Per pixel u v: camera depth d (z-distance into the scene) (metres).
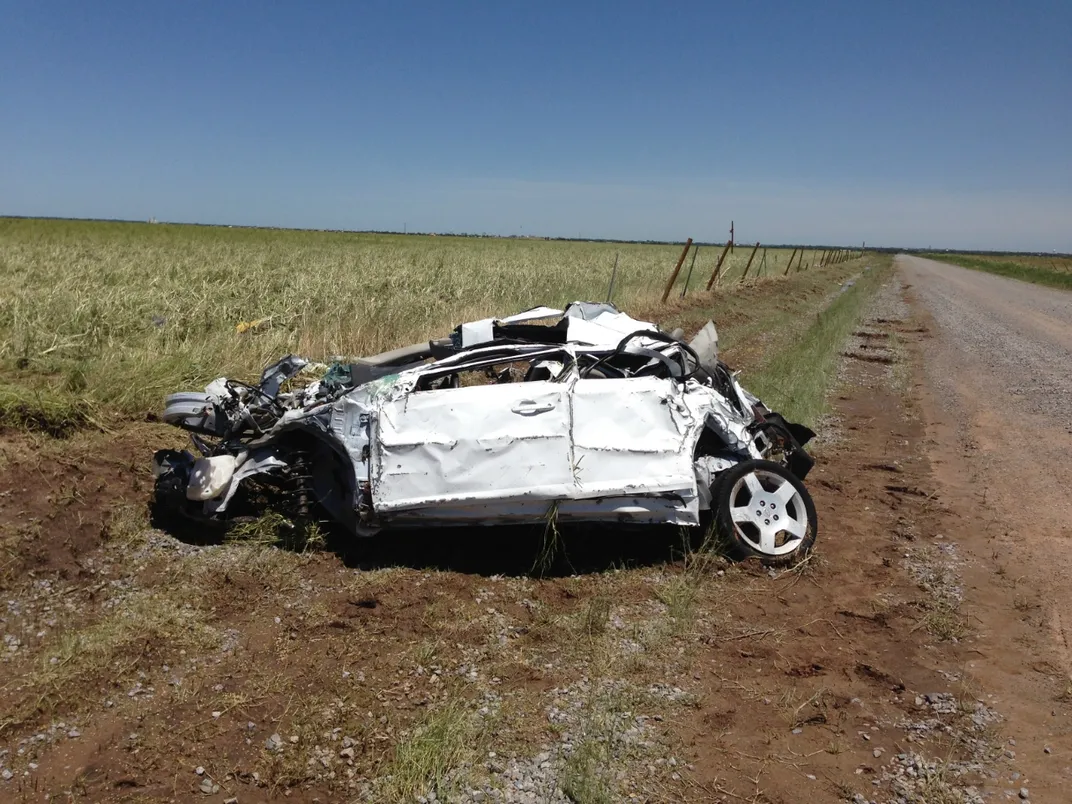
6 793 2.91
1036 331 20.22
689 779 3.20
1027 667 4.19
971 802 3.13
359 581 4.77
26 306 9.74
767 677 4.02
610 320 6.36
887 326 20.83
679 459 5.06
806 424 9.06
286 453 5.39
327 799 2.99
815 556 5.46
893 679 4.04
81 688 3.54
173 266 19.06
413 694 3.67
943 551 5.70
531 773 3.17
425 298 14.85
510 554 5.27
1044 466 7.88
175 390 7.34
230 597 4.47
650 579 5.02
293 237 59.56
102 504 5.21
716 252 69.62
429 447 4.84
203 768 3.10
